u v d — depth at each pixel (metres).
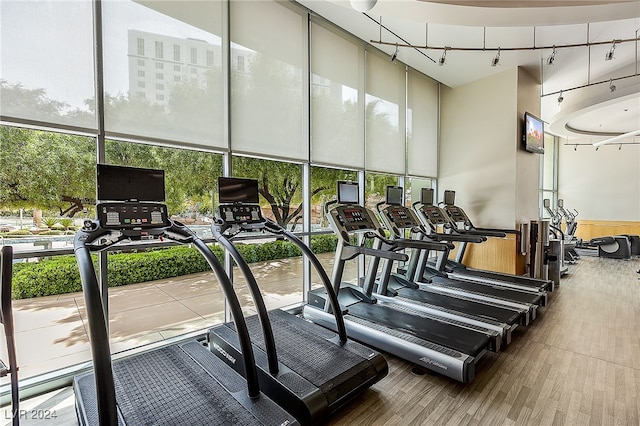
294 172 5.64
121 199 2.47
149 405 1.99
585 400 2.48
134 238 2.41
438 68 6.13
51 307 4.59
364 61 5.34
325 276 2.99
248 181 3.32
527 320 3.74
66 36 2.72
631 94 5.91
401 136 6.14
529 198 6.58
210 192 4.37
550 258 5.73
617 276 6.61
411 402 2.47
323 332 3.07
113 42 2.96
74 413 2.37
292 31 4.33
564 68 6.11
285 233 3.24
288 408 2.15
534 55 5.56
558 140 11.61
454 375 2.60
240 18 3.81
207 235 3.86
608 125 9.16
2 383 2.59
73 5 2.76
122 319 4.23
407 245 3.82
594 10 3.68
